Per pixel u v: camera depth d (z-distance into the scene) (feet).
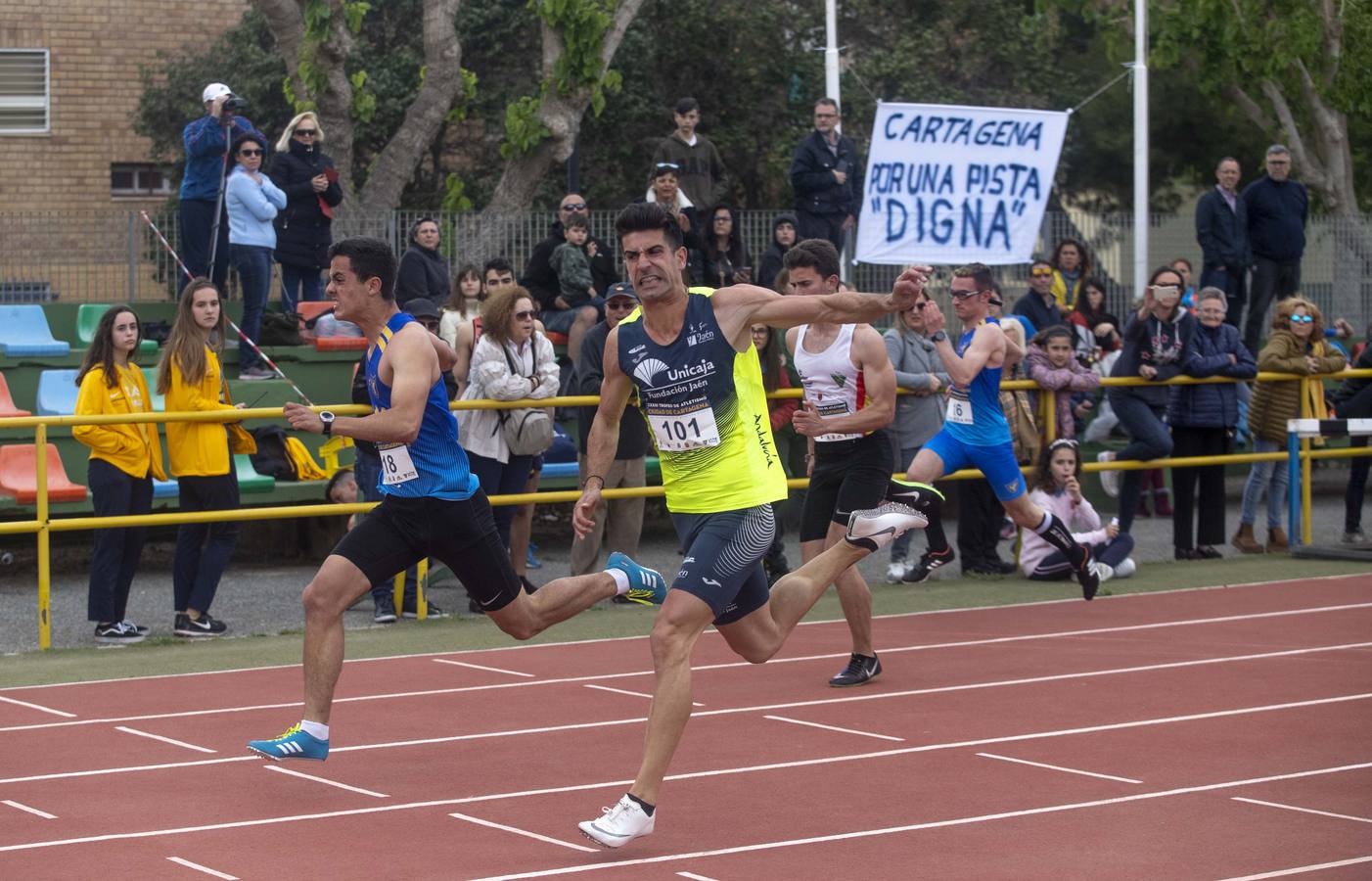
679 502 23.07
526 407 42.68
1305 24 75.92
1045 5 84.64
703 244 53.11
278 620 42.96
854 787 25.00
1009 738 28.30
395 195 67.05
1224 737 28.32
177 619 40.14
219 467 39.88
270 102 90.33
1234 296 64.28
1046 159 61.41
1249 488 54.90
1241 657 36.14
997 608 43.62
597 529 44.70
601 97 65.98
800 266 32.01
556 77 65.51
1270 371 53.67
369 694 32.63
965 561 50.01
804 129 95.40
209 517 38.96
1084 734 28.60
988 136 60.64
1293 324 53.78
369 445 41.47
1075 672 34.37
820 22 96.43
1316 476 79.61
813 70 95.09
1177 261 64.39
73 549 56.03
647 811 20.95
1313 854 21.31
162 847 21.81
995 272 68.13
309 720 24.39
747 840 22.08
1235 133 100.78
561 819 23.24
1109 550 48.62
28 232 55.52
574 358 48.62
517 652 37.73
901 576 48.29
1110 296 72.74
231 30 94.12
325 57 64.13
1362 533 56.80
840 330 31.45
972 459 37.45
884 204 59.52
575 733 29.01
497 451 43.04
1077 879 20.21
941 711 30.63
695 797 24.47
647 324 23.00
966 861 20.98
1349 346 74.23
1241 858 21.08
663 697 21.54
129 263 56.70
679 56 93.35
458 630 41.09
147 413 38.70
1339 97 78.79
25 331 53.67
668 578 49.44
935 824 22.84
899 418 48.29
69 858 21.27
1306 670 34.63
